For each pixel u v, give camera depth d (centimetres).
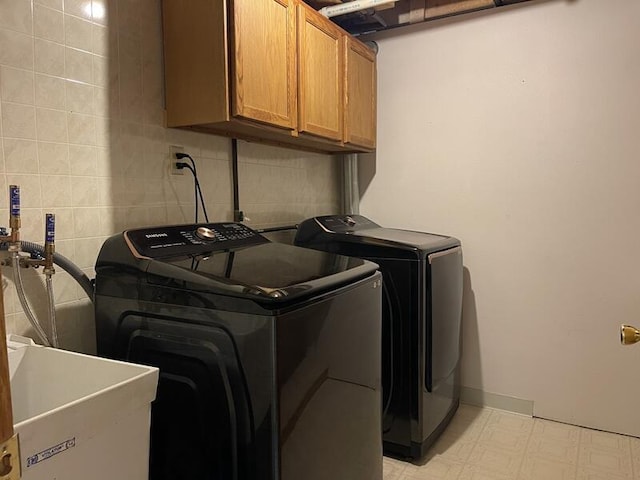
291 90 207
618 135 241
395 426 227
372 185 313
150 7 180
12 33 138
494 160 273
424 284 219
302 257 172
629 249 242
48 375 125
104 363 116
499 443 240
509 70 265
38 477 82
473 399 287
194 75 179
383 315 226
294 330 124
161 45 185
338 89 247
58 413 85
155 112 184
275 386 118
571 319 258
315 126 226
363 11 263
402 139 300
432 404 232
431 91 288
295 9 208
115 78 168
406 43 294
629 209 241
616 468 216
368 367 168
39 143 145
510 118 267
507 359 276
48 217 136
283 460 121
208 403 128
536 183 262
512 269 272
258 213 246
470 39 274
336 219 261
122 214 173
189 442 133
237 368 123
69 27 153
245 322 121
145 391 106
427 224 296
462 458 226
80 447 91
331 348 142
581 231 253
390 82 301
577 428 256
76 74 155
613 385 249
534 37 257
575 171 252
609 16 239
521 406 273
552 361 264
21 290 134
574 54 248
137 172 178
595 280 251
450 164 286
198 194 206
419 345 220
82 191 158
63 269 148
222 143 220
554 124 256
